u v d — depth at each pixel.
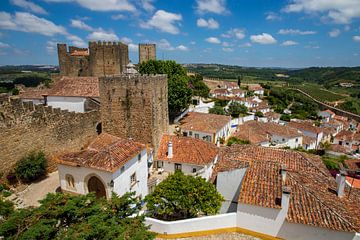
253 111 78.75
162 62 46.53
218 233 14.07
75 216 9.47
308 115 92.44
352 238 11.52
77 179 19.14
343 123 79.25
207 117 46.41
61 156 20.05
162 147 28.48
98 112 31.27
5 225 8.02
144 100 26.42
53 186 21.95
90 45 50.25
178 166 26.33
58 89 33.97
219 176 17.45
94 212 9.88
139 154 21.56
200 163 25.31
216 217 13.97
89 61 51.06
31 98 36.06
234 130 51.28
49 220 8.57
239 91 107.62
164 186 15.92
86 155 19.64
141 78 26.03
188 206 15.13
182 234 13.88
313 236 12.26
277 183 14.64
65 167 19.38
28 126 22.55
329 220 12.07
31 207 9.83
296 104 109.12
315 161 20.97
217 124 41.16
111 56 50.94
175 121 46.53
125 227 9.89
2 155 20.56
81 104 32.62
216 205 15.48
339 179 15.05
